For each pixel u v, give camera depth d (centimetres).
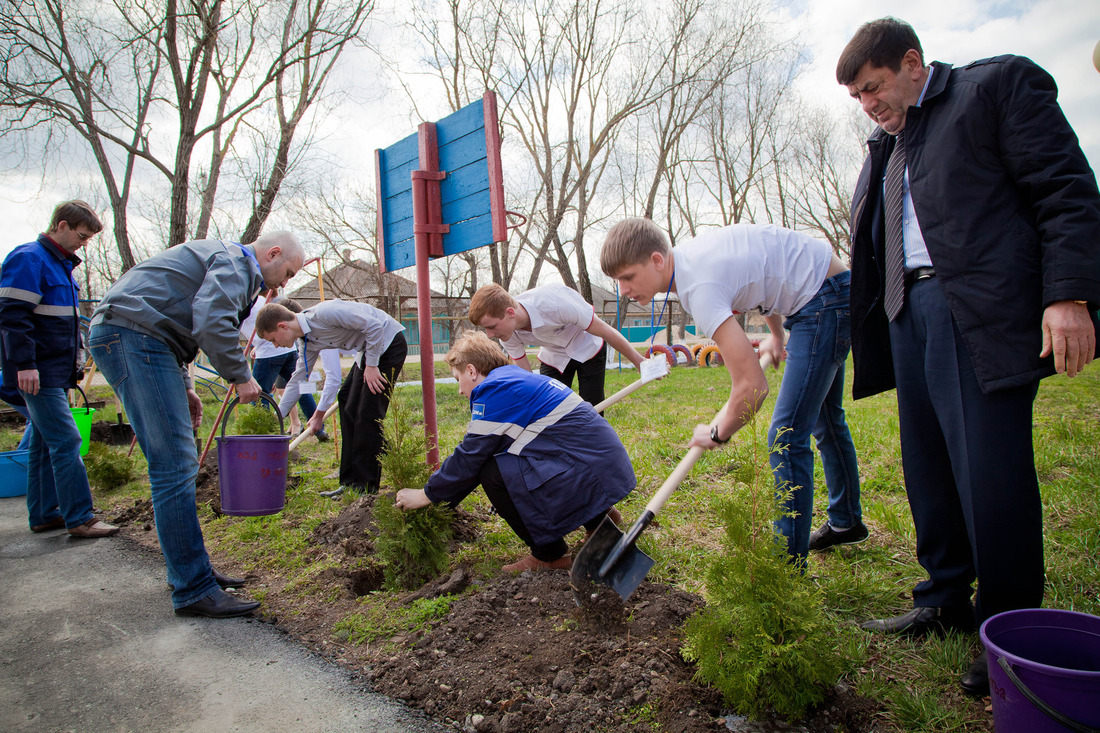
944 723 185
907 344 225
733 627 188
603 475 274
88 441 584
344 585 302
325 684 222
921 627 230
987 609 198
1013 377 186
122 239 1241
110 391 1247
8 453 529
